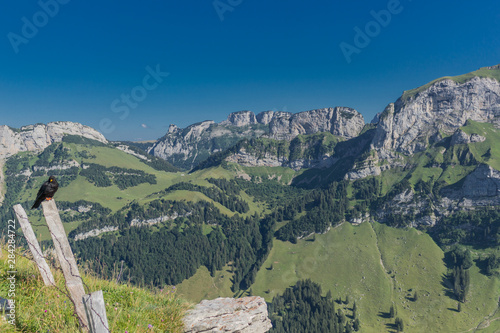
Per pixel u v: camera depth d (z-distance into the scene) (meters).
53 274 10.80
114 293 11.13
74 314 8.56
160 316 10.80
